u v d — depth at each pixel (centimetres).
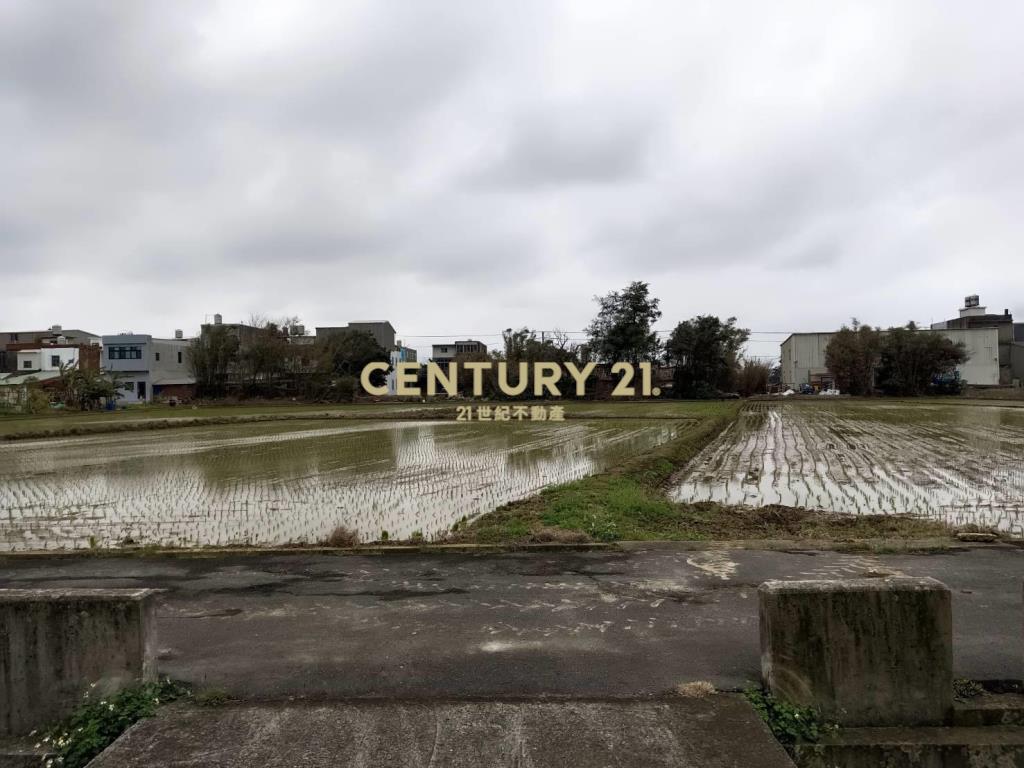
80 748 386
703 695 426
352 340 7012
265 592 675
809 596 414
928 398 5812
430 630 559
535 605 617
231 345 6519
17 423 3569
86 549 854
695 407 4534
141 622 433
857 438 2422
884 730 407
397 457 1958
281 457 2000
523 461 1834
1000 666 467
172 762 357
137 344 6581
